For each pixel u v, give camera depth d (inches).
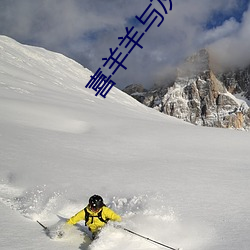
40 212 280.7
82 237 231.6
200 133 1002.7
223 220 268.1
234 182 422.0
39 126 932.6
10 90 1619.1
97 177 423.5
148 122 1278.3
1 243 205.3
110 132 957.2
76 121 1099.9
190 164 553.0
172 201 322.7
